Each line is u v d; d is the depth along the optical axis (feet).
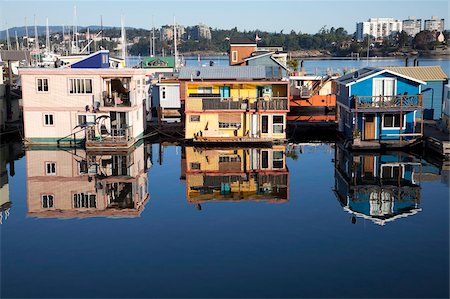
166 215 87.81
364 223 82.12
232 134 156.15
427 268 64.23
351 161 131.75
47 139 154.10
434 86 171.53
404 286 59.36
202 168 126.41
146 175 119.34
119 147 147.43
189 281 61.11
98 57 163.22
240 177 116.98
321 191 103.09
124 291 58.75
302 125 176.65
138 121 163.02
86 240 75.46
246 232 78.38
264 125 155.63
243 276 62.44
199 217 86.48
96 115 152.66
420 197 97.50
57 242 74.79
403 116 146.82
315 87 211.20
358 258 67.56
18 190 106.01
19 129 174.09
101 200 98.07
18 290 59.26
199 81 158.71
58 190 105.91
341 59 618.44
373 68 160.66
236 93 162.09
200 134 156.04
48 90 151.74
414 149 143.54
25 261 67.72
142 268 65.05
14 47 502.79
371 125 147.64
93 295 57.82
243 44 258.98
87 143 146.72
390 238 75.00
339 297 56.90
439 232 77.41
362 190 103.45
